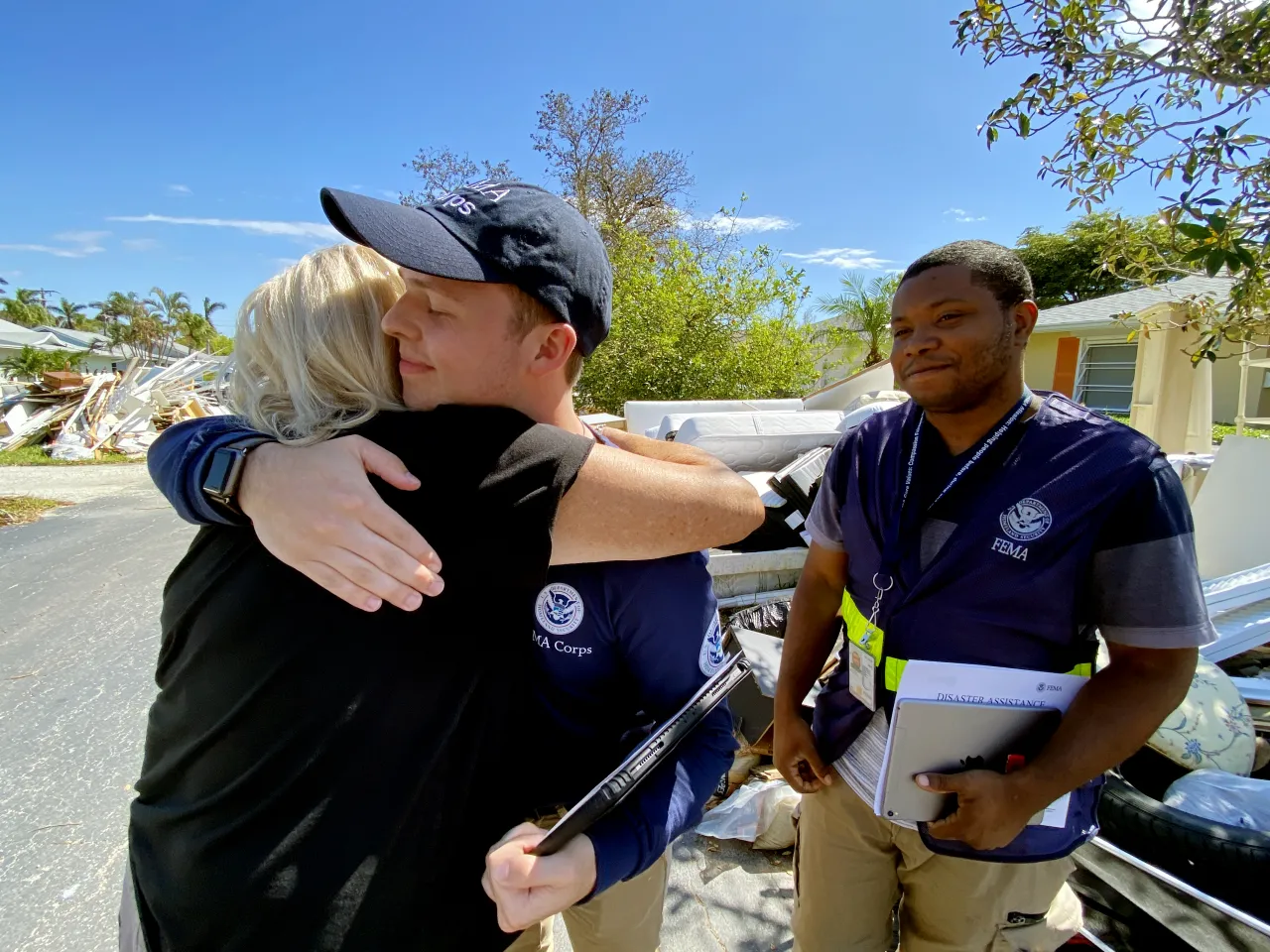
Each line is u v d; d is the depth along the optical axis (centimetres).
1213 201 234
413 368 90
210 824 81
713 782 106
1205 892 154
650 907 126
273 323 94
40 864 234
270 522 79
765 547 353
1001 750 117
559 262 90
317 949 79
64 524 775
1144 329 438
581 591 97
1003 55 261
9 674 381
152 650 412
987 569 116
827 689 154
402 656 81
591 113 1600
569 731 106
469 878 89
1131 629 109
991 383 117
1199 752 200
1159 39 232
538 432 88
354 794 81
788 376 1070
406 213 87
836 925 148
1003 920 134
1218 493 338
